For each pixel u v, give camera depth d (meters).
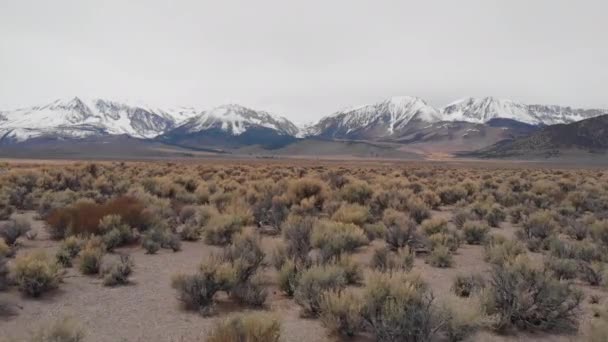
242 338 6.50
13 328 7.59
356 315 7.41
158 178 30.45
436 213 23.39
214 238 14.99
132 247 14.27
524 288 8.52
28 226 14.57
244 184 29.92
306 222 14.04
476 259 13.21
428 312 7.04
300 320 8.22
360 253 13.59
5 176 30.14
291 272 9.84
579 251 12.88
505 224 20.05
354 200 23.11
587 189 30.17
